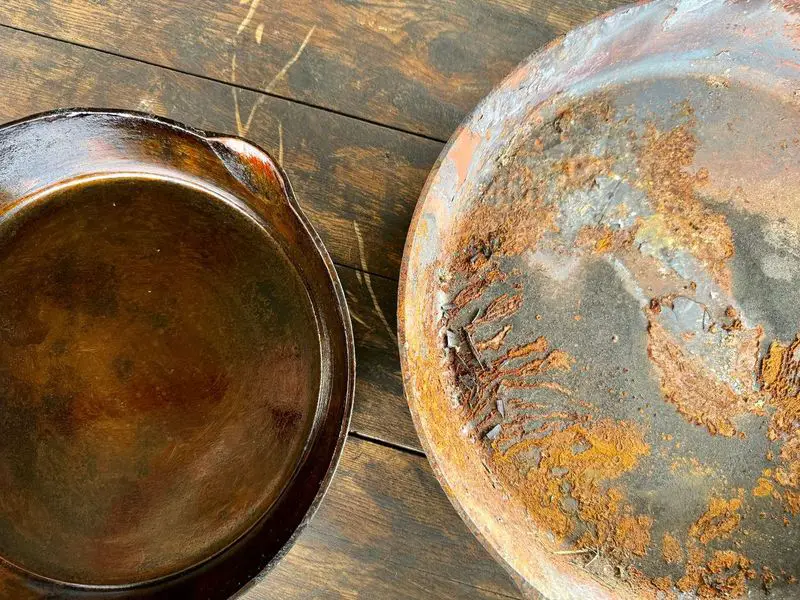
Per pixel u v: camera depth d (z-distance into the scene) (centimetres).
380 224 45
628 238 43
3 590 37
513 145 42
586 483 42
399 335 36
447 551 45
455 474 38
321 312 39
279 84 45
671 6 38
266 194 37
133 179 40
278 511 38
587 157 43
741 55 42
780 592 41
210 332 40
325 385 39
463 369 42
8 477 38
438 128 45
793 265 42
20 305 39
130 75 45
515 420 42
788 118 42
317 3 45
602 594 39
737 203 43
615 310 43
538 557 39
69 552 39
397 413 45
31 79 45
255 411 39
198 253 40
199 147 37
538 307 43
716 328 42
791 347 42
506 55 45
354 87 45
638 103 43
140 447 39
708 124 43
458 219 42
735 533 41
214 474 39
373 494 45
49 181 39
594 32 38
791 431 42
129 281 40
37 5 45
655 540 41
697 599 41
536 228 43
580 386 42
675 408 42
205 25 45
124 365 39
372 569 45
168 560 39
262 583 45
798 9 39
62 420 39
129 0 45
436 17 45
